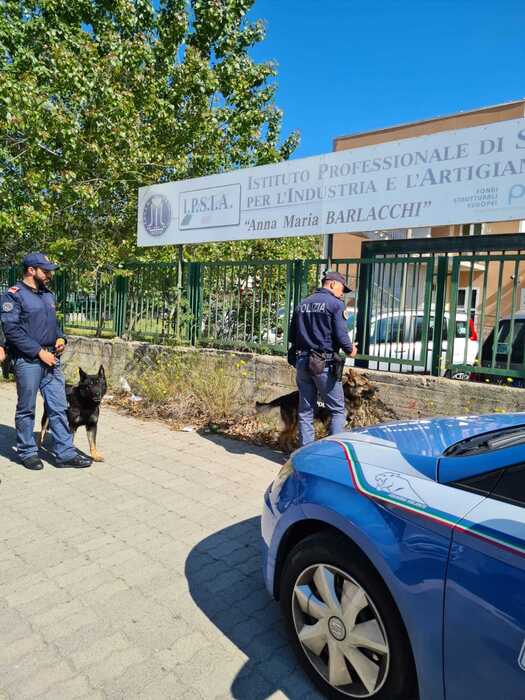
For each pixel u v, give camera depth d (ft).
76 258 30.86
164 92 37.11
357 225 18.85
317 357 15.01
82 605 9.34
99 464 16.98
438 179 16.78
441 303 17.48
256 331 22.86
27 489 14.74
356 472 7.37
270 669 7.83
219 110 38.50
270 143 41.55
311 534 7.73
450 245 17.81
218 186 23.41
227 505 13.85
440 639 5.67
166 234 25.94
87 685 7.45
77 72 30.42
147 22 39.22
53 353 16.38
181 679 7.59
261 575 10.44
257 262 22.39
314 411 16.33
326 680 7.20
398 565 6.08
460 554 5.60
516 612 5.01
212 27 39.68
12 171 30.76
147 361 26.37
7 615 9.04
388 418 18.21
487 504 5.85
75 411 16.53
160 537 11.98
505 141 15.38
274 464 17.25
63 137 29.35
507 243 16.58
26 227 30.04
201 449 18.74
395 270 18.61
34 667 7.79
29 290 15.72
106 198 32.68
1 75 27.91
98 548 11.43
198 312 25.00
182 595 9.71
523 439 6.86
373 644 6.52
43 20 35.58
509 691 5.06
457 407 16.67
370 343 19.42
